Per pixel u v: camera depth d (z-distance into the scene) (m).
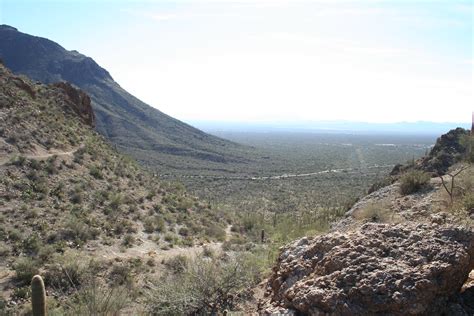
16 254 17.16
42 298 6.32
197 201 39.84
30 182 24.22
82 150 32.25
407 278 5.01
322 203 69.69
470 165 15.99
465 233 5.62
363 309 4.98
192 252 22.27
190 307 8.34
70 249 18.88
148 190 33.97
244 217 39.81
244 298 8.48
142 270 16.89
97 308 8.85
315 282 5.60
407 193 14.39
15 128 29.30
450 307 5.12
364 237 6.04
